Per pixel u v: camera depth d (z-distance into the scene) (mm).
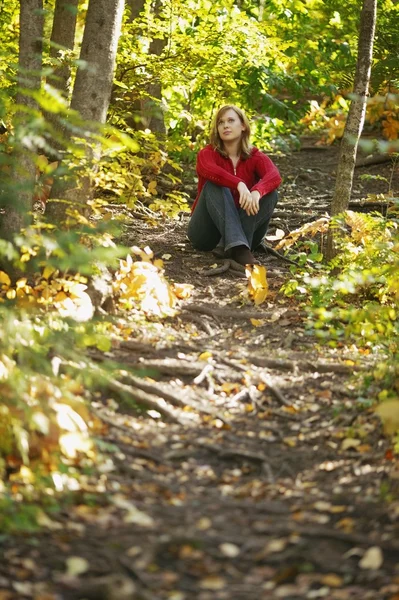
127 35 8781
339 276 6344
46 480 3762
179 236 8664
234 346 5809
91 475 3922
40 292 5676
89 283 5898
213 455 4312
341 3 12516
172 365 5207
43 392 4172
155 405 4719
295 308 6637
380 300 6539
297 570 3254
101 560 3254
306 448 4422
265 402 5000
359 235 7086
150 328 5895
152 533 3465
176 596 3064
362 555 3324
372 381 5090
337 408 4801
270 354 5656
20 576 3115
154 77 9016
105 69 6277
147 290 6238
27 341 4473
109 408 4672
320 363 5445
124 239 8109
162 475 4074
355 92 7297
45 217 6152
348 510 3707
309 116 13883
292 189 11258
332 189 11312
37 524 3451
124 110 9070
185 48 8945
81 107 6238
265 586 3162
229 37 9055
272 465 4223
